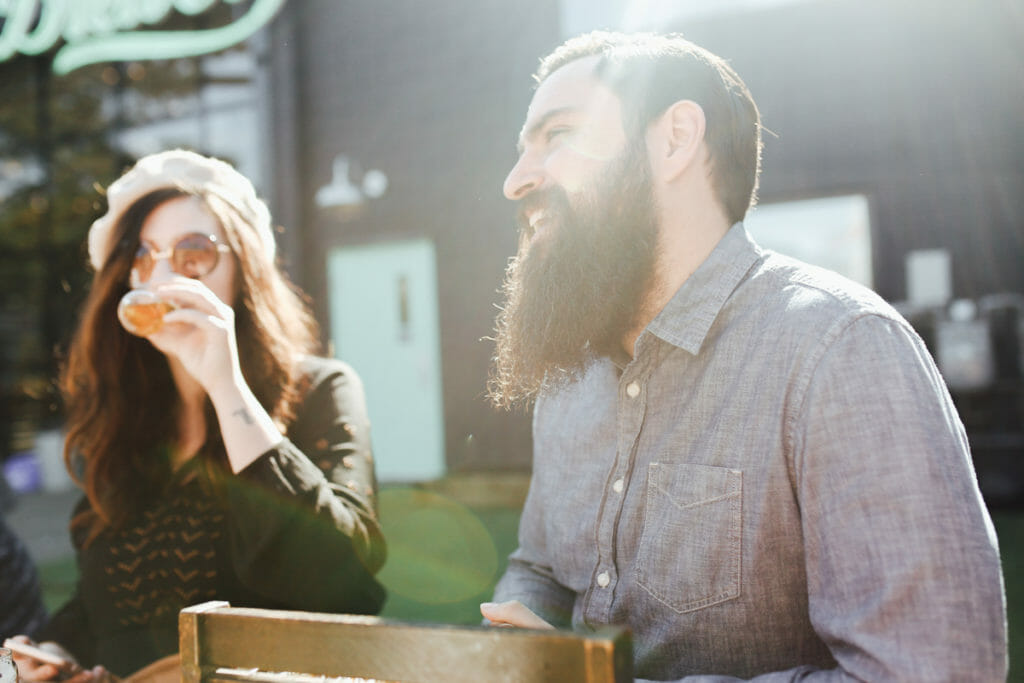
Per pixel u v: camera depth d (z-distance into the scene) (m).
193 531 1.39
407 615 3.43
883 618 0.77
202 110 7.82
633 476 1.05
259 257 1.48
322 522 1.18
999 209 5.52
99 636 1.41
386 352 6.99
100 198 1.66
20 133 8.92
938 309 5.38
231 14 7.41
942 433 0.82
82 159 8.66
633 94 1.04
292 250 7.04
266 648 0.76
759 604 0.92
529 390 1.13
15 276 9.27
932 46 5.61
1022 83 5.43
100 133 8.49
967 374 5.18
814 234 5.98
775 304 0.97
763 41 5.92
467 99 6.65
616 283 1.03
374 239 6.92
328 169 7.09
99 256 1.50
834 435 0.85
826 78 5.82
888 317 0.87
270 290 1.49
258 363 1.41
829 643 0.84
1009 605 3.18
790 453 0.90
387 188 6.92
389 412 6.98
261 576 1.18
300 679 0.75
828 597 0.84
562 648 0.64
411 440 6.91
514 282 1.13
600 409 1.16
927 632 0.75
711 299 1.02
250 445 1.17
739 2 5.94
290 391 1.43
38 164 8.92
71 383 1.57
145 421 1.46
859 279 5.89
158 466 1.44
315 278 7.16
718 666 0.95
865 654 0.78
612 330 1.07
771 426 0.92
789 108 5.90
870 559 0.79
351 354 7.09
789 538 0.91
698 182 1.05
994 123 5.50
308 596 1.19
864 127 5.76
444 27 6.70
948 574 0.76
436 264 6.77
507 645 0.66
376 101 6.93
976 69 5.53
